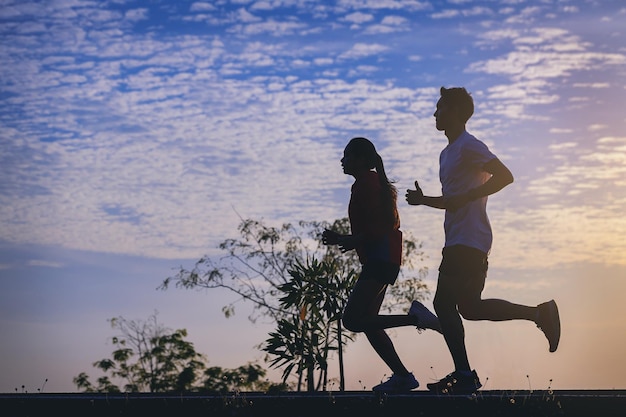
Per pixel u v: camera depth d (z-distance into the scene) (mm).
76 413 5395
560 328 6648
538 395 5309
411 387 6777
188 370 28422
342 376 8719
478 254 6559
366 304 6797
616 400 5238
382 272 6785
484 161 6531
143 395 5703
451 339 6520
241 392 5598
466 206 6594
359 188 6789
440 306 6582
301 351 8828
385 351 6848
